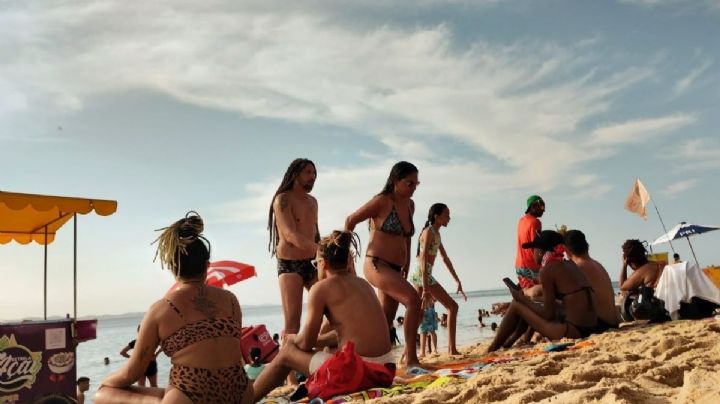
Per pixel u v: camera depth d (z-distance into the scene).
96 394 3.92
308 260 6.24
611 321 7.39
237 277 12.19
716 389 2.67
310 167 6.38
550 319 7.14
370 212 6.04
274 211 6.30
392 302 6.23
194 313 3.65
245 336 10.76
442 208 7.55
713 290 7.71
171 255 3.71
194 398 3.51
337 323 4.90
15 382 5.34
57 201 5.91
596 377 3.79
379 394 4.16
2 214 7.04
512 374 4.27
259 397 5.00
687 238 16.06
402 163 6.05
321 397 4.30
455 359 7.00
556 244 7.24
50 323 5.58
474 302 84.31
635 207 13.07
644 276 9.05
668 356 4.51
